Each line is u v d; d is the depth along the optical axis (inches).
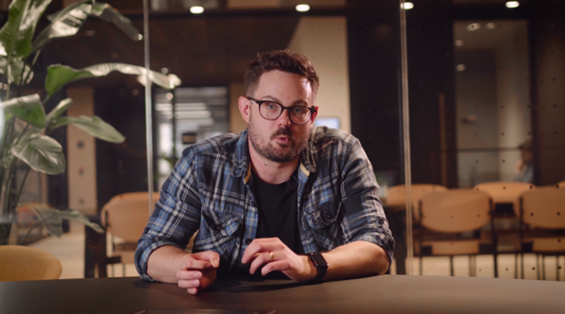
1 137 114.2
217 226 47.3
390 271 122.6
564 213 120.9
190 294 33.3
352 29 124.1
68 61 122.2
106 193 121.5
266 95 39.6
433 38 123.6
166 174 123.3
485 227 121.8
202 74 124.4
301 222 47.2
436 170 123.0
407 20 123.6
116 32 123.0
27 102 95.7
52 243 118.6
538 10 123.0
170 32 124.3
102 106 122.5
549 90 122.9
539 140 122.5
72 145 121.3
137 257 41.3
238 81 124.7
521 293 32.3
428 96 123.6
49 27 109.8
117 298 32.6
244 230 47.1
